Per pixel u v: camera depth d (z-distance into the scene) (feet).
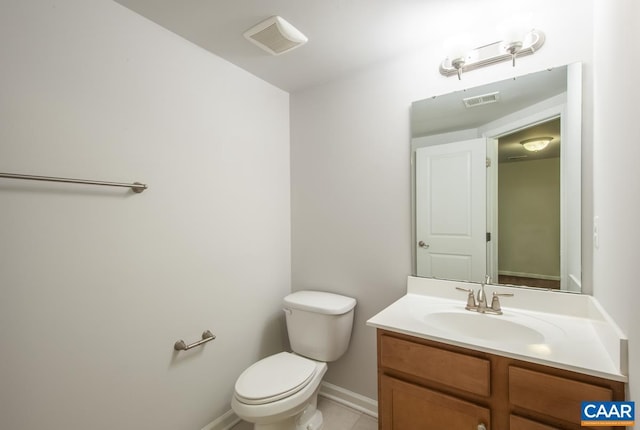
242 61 5.75
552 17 4.24
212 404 5.39
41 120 3.47
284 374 4.83
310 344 5.75
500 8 4.35
